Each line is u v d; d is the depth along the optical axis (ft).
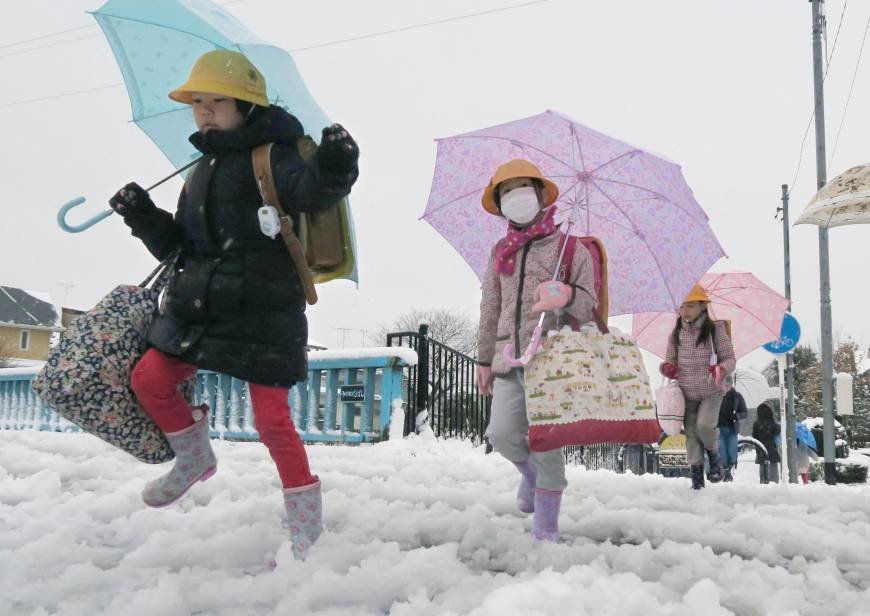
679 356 21.29
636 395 10.41
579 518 13.38
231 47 10.35
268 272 9.05
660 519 12.92
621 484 20.44
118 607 6.77
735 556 9.86
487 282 12.13
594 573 8.03
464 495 15.19
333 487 15.83
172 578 7.82
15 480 14.44
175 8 10.37
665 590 7.61
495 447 11.60
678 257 13.34
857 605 7.79
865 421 125.70
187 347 8.83
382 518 11.72
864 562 10.57
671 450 59.52
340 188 8.45
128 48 11.24
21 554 8.79
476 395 37.47
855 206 25.85
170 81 11.21
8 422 47.88
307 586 7.31
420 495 15.15
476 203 14.66
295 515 9.14
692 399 21.07
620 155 12.97
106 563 8.76
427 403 32.71
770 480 44.83
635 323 26.84
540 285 10.61
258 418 9.20
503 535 10.63
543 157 13.76
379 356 30.99
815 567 9.56
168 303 9.16
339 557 8.46
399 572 8.04
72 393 8.84
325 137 8.25
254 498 12.96
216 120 9.14
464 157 14.66
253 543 9.44
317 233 9.43
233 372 8.93
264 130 9.07
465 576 8.14
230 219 9.05
